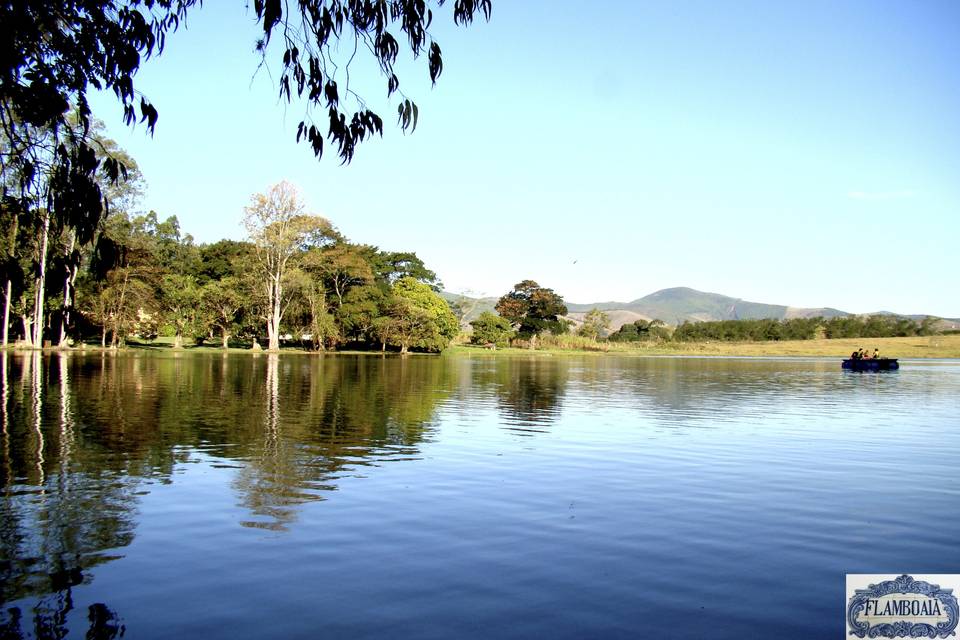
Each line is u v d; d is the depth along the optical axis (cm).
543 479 981
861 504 866
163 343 7144
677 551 664
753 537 716
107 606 509
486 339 8931
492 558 631
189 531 698
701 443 1357
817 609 531
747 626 496
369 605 518
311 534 695
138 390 2188
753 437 1459
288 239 5844
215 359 4481
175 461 1059
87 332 5522
